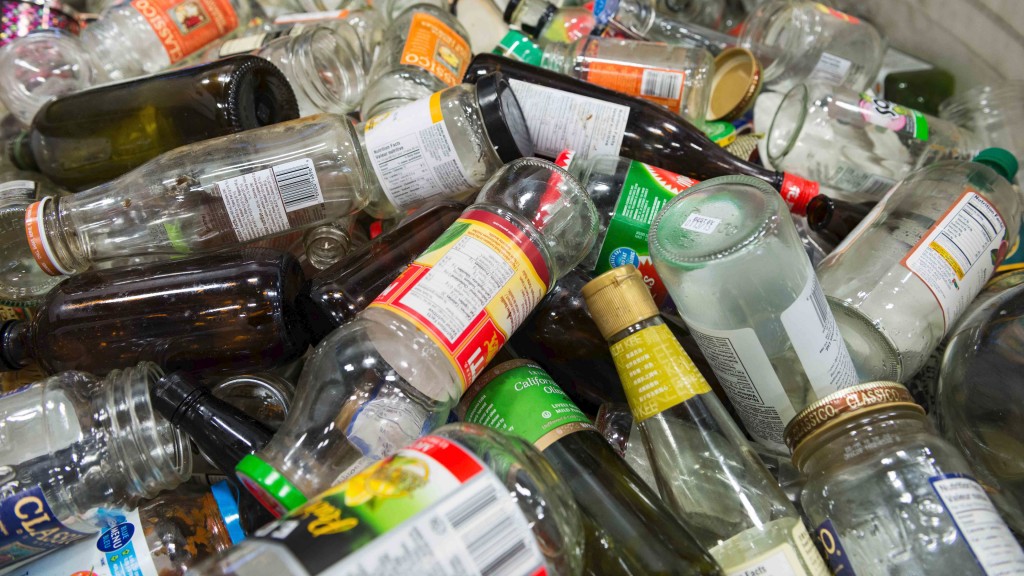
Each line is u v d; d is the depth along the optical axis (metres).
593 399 0.94
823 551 0.69
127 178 0.95
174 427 0.80
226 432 0.74
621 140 1.01
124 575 0.75
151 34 1.16
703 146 1.06
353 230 1.09
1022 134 1.11
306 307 0.85
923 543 0.63
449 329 0.69
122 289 0.86
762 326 0.71
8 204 0.98
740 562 0.67
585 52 1.17
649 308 0.73
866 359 0.82
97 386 0.83
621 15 1.31
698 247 0.70
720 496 0.71
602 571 0.69
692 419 0.72
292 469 0.70
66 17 1.26
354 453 0.72
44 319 0.86
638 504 0.71
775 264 0.70
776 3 1.27
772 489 0.73
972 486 0.66
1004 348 0.80
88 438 0.78
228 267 0.85
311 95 1.14
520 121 0.99
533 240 0.75
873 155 1.13
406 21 1.16
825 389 0.74
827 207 0.95
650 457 0.76
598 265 0.93
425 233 0.91
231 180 0.89
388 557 0.50
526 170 0.85
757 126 1.25
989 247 0.87
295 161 0.90
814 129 1.14
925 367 0.97
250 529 0.77
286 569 0.49
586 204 0.85
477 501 0.54
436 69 1.12
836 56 1.24
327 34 1.16
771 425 0.77
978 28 1.15
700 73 1.13
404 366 0.73
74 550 0.78
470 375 0.71
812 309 0.72
